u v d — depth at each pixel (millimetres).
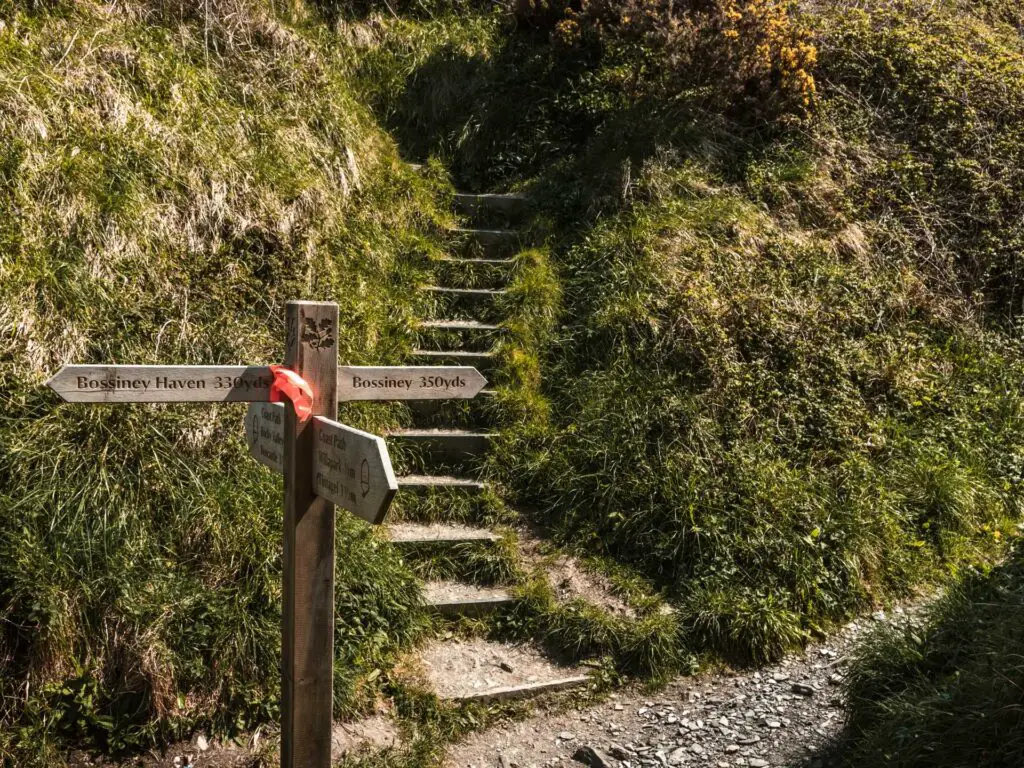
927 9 9875
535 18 9312
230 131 6398
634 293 6453
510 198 7668
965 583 4543
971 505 5617
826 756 3746
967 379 6645
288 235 5973
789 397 5988
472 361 6246
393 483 2111
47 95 5559
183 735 3652
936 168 7945
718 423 5715
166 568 4035
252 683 3814
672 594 4941
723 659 4582
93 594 3770
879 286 6906
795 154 7781
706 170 7574
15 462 4031
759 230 7016
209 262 5477
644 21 8375
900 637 4090
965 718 3244
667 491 5254
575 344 6387
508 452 5730
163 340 4957
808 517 5180
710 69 8031
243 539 4215
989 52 9297
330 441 2506
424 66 8750
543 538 5316
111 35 6398
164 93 6250
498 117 8508
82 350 4660
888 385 6352
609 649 4547
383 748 3764
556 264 7016
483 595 4809
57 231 5031
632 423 5625
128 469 4242
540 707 4219
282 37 7457
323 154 6809
